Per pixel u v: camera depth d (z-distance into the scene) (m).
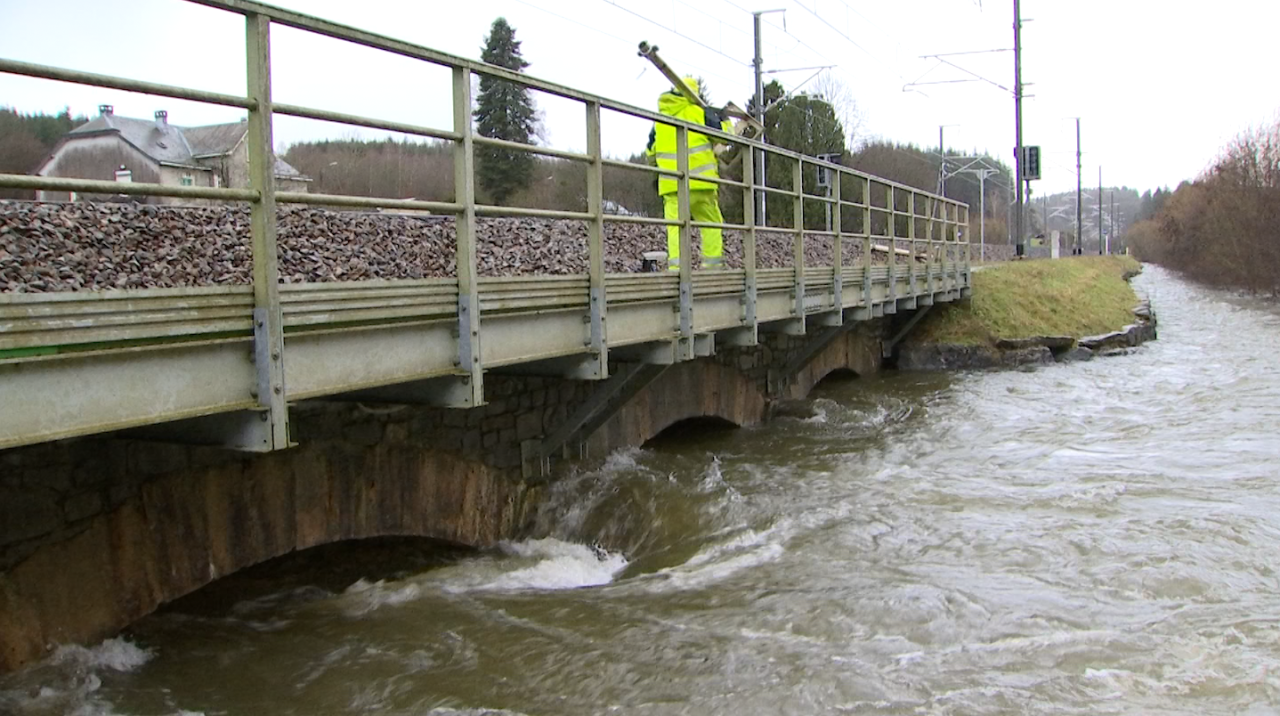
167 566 5.27
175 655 5.55
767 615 6.12
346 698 5.04
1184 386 16.89
